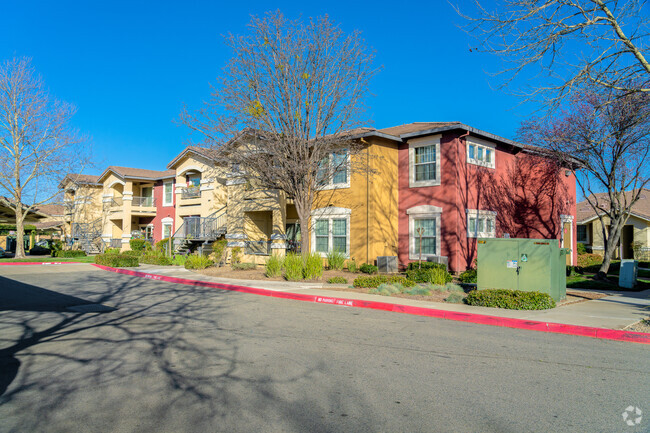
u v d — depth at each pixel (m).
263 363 6.36
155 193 35.84
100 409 4.73
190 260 22.50
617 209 19.05
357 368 6.09
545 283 11.22
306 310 11.02
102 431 4.20
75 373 5.99
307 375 5.80
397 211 20.72
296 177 17.06
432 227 19.48
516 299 10.43
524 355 6.77
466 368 6.09
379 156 19.80
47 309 11.29
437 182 19.30
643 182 16.83
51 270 23.59
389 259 18.73
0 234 53.66
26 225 54.97
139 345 7.48
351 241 20.09
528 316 9.49
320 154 17.78
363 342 7.59
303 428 4.22
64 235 44.66
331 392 5.18
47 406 4.83
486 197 20.47
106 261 24.95
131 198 34.78
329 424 4.30
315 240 21.67
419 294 12.79
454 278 17.33
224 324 9.23
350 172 19.56
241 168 21.28
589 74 9.23
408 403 4.82
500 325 9.19
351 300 11.91
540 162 21.22
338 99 17.31
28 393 5.24
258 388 5.33
